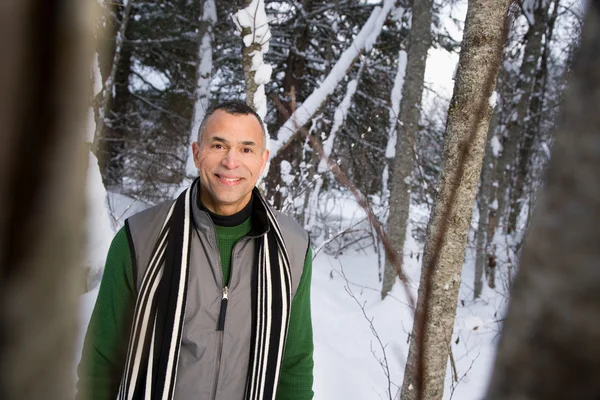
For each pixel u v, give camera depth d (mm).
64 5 130
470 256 9031
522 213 8984
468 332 4871
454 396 3697
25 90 127
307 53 10297
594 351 171
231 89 10773
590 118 176
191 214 1586
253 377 1554
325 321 5094
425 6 5980
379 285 6957
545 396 181
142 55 11281
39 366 146
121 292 1539
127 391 1466
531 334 184
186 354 1527
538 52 7965
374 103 9719
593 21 189
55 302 144
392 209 6020
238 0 4613
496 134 7508
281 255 1640
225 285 1565
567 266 174
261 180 4145
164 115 11148
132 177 10109
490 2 1813
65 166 137
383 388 3543
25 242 135
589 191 171
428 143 9711
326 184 9797
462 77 1890
